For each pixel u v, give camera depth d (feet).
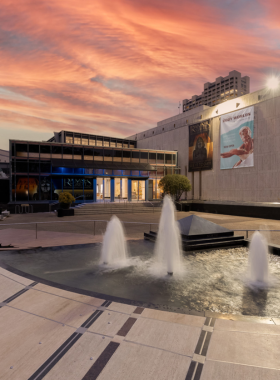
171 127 133.28
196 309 15.56
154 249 31.35
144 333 12.25
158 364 10.14
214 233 34.04
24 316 14.15
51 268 23.52
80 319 13.64
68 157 101.71
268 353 10.69
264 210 72.54
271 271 23.75
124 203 97.35
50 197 97.30
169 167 125.29
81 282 20.01
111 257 27.32
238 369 9.76
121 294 17.70
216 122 105.09
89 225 55.47
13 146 93.71
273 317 14.37
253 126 88.99
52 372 9.84
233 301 16.87
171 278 21.29
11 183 93.15
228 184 99.45
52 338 12.06
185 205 98.22
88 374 9.67
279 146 80.38
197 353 10.74
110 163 108.88
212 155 106.93
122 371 9.80
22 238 38.75
